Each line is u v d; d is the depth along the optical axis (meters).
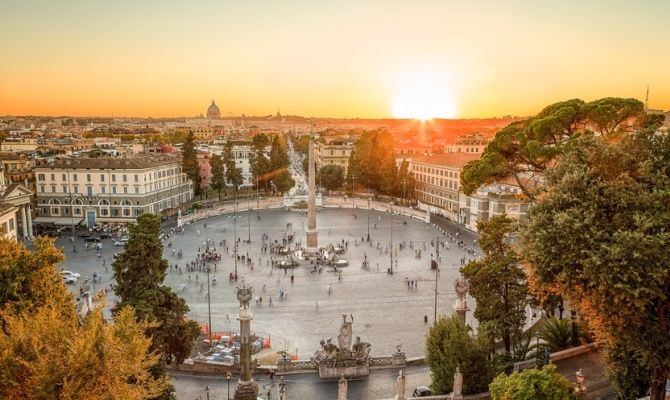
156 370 41.56
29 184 143.12
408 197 168.38
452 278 87.12
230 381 50.38
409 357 55.69
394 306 73.06
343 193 182.38
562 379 28.95
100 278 85.12
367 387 48.09
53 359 23.64
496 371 41.00
